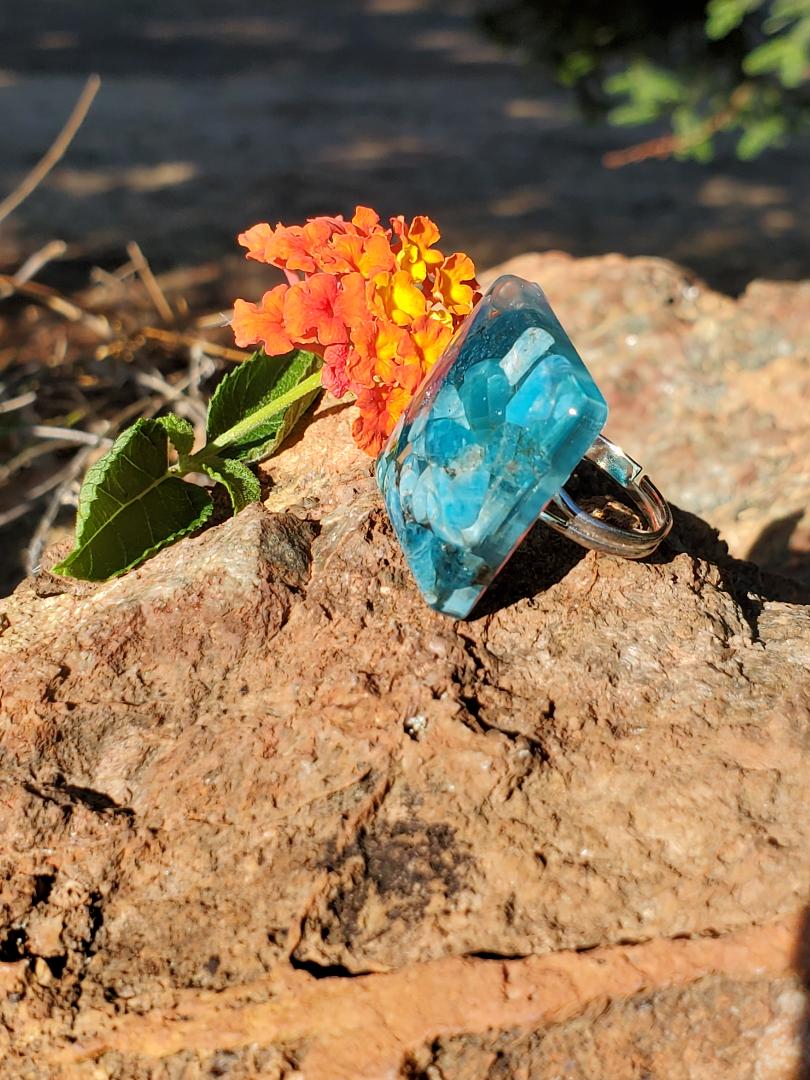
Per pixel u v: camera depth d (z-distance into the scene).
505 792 0.18
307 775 0.18
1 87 1.05
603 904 0.17
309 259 0.20
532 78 0.63
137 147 0.89
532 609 0.19
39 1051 0.17
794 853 0.17
